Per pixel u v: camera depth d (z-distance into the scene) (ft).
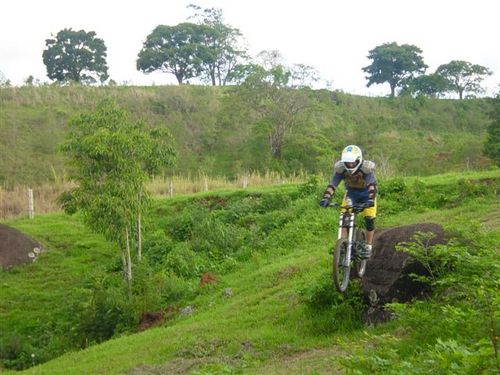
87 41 228.84
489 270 27.35
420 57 243.60
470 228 31.30
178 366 34.40
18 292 63.16
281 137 160.45
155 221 79.82
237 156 167.84
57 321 57.00
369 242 31.48
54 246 74.95
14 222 83.82
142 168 60.29
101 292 54.34
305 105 161.48
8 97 173.88
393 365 19.49
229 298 49.85
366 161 30.30
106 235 56.24
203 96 193.36
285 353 33.86
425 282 33.19
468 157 150.00
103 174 56.75
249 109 165.68
